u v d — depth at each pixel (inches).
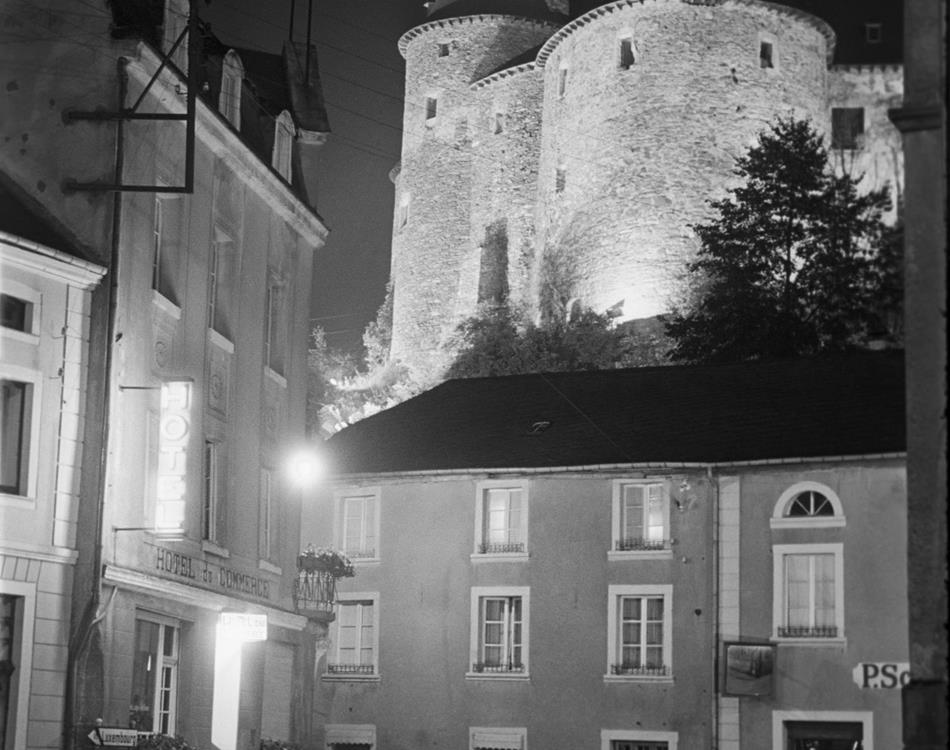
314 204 1350.9
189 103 1026.7
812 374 1619.1
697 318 2412.6
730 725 1464.1
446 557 1604.3
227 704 1114.7
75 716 943.0
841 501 1459.2
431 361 3639.3
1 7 1001.5
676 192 2891.2
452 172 3715.6
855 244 2317.9
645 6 2945.4
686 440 1558.8
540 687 1540.4
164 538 1008.9
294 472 1284.4
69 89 1005.8
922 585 594.2
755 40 2878.9
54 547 946.1
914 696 578.6
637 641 1518.2
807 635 1448.1
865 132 2807.6
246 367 1196.5
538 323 3085.6
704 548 1503.4
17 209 979.9
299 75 1376.7
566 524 1560.0
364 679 1612.9
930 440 601.3
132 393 1006.4
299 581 1309.1
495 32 3767.2
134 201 1019.3
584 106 3021.7
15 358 943.7
